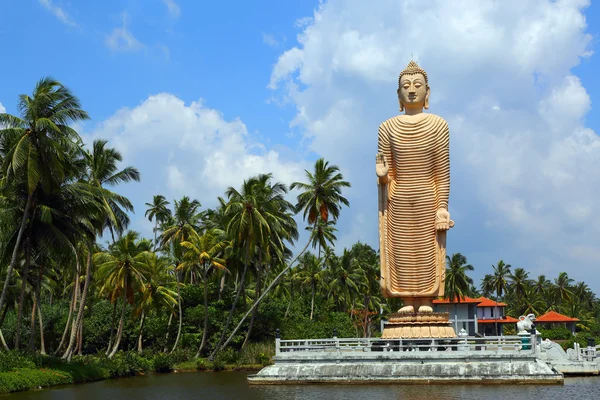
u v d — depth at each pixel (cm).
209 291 6894
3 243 3794
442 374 3175
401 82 3784
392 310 9969
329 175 5916
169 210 8944
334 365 3359
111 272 5209
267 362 5728
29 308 6328
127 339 6481
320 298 9125
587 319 12594
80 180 4188
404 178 3666
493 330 9944
